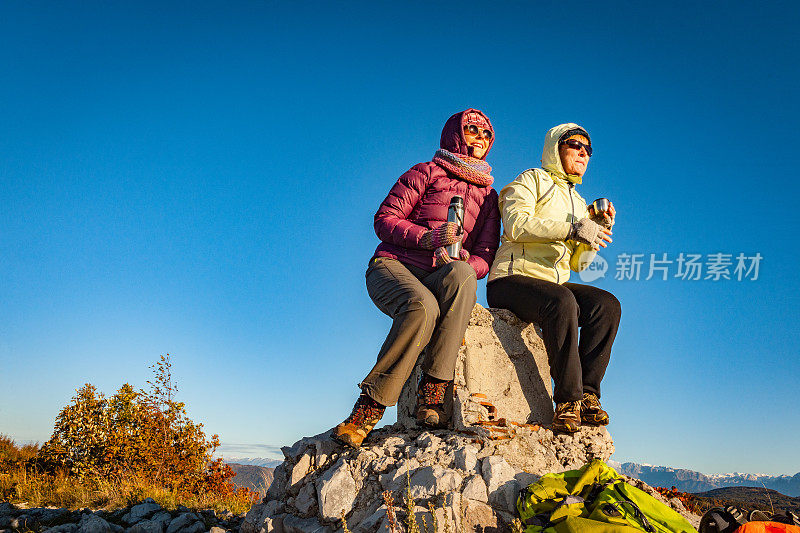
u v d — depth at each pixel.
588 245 4.25
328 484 3.44
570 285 4.45
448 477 3.20
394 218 4.30
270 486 3.98
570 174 4.66
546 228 4.16
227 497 8.40
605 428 4.06
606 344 4.12
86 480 10.45
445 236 4.02
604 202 4.42
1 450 12.86
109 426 11.57
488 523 3.08
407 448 3.57
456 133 4.56
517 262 4.38
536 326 4.47
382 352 3.78
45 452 11.13
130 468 11.20
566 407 3.91
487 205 4.53
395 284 3.92
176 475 11.41
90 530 4.53
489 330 4.19
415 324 3.73
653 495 3.81
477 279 4.02
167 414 12.00
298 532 3.50
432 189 4.41
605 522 2.86
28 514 5.33
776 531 2.88
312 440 3.95
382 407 3.77
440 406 3.88
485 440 3.57
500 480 3.26
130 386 12.05
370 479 3.45
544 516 3.10
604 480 3.30
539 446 3.76
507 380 4.17
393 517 2.90
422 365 3.95
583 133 4.66
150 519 5.06
